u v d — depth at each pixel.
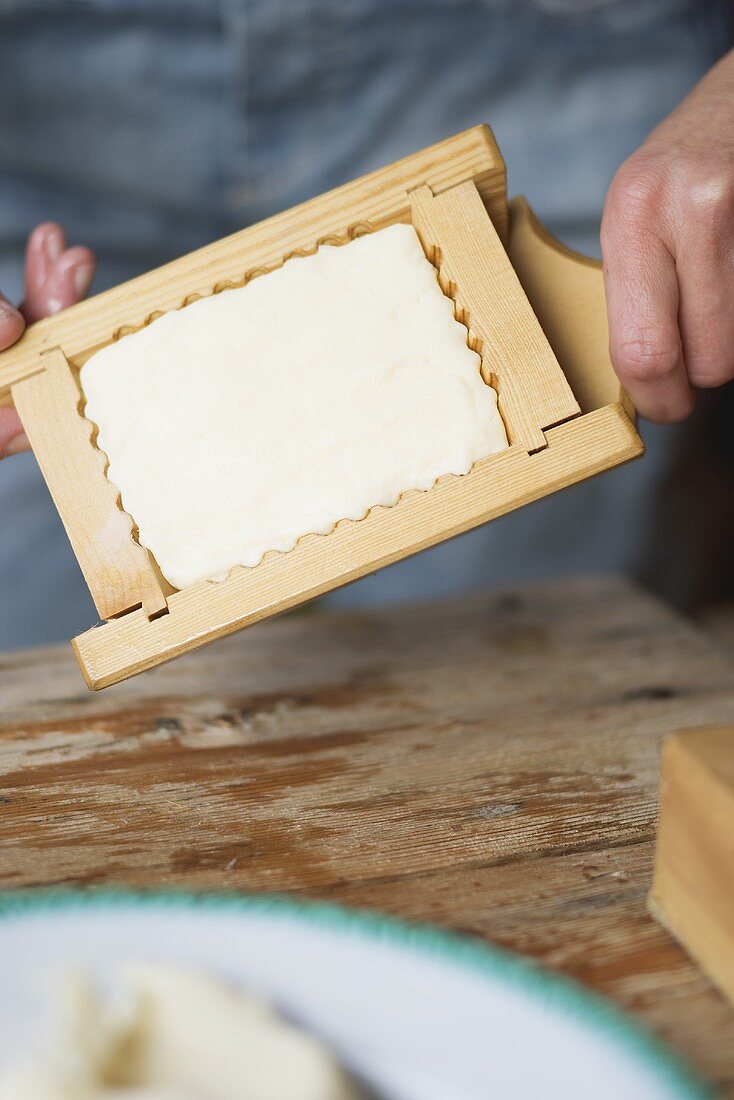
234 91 0.71
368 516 0.44
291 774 0.48
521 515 0.86
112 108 0.70
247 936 0.37
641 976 0.39
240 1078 0.34
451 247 0.45
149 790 0.47
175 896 0.37
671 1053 0.35
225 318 0.45
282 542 0.45
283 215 0.46
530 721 0.52
